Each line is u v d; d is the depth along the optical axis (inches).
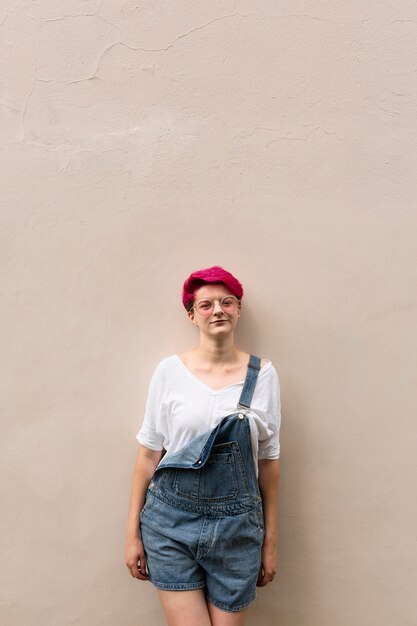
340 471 74.9
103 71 74.3
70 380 74.3
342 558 75.2
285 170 74.8
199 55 74.5
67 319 74.3
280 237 74.7
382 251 75.0
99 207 74.4
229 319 66.9
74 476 74.4
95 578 74.7
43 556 74.4
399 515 75.1
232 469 62.3
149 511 64.8
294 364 74.7
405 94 75.3
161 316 74.3
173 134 74.5
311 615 75.5
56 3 74.0
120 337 74.2
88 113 74.2
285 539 75.2
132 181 74.4
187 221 74.5
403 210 75.1
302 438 74.7
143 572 67.5
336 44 75.0
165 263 74.4
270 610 75.5
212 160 74.6
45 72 74.1
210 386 66.1
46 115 74.2
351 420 74.9
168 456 64.6
